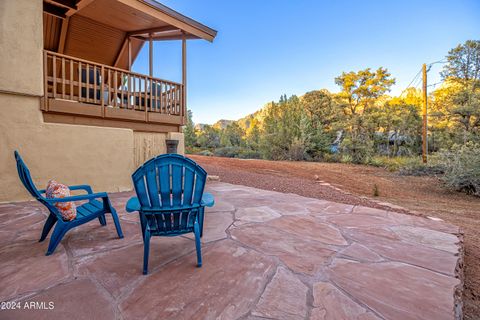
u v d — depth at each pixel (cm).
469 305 172
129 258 201
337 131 1691
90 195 223
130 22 662
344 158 1364
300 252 214
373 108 1661
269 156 1553
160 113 623
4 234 259
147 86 599
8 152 415
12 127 417
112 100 623
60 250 216
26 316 129
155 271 179
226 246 226
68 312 133
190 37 712
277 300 144
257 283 163
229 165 1110
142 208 177
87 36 727
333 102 1883
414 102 1736
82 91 535
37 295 148
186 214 189
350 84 1831
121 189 538
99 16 633
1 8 398
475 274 217
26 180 197
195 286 159
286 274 175
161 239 243
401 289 158
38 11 429
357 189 684
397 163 1125
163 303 141
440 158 796
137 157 603
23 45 416
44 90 442
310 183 714
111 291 153
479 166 634
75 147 477
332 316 131
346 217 329
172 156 180
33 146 434
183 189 184
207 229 274
